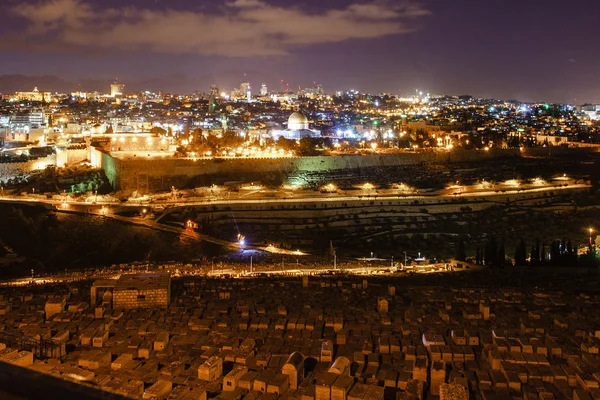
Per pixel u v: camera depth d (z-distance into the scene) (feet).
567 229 626.23
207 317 209.77
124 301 226.38
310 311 217.97
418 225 630.74
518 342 176.45
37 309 221.66
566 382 151.53
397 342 179.22
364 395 130.41
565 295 270.67
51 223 564.71
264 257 485.97
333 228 612.70
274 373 148.56
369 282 315.99
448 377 155.02
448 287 294.46
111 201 647.15
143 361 163.12
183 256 505.66
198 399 131.85
